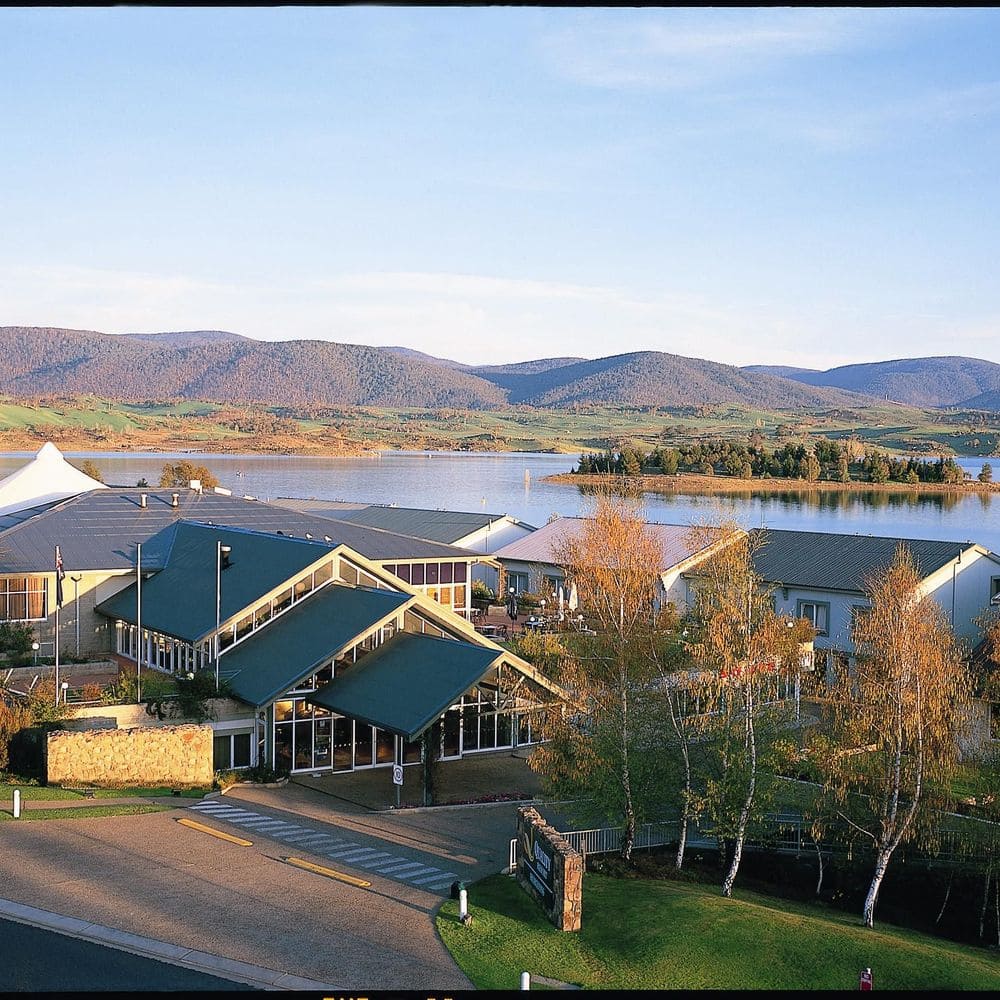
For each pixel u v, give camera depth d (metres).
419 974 22.94
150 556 56.62
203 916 25.55
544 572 71.69
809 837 35.19
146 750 38.66
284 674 42.50
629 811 33.75
